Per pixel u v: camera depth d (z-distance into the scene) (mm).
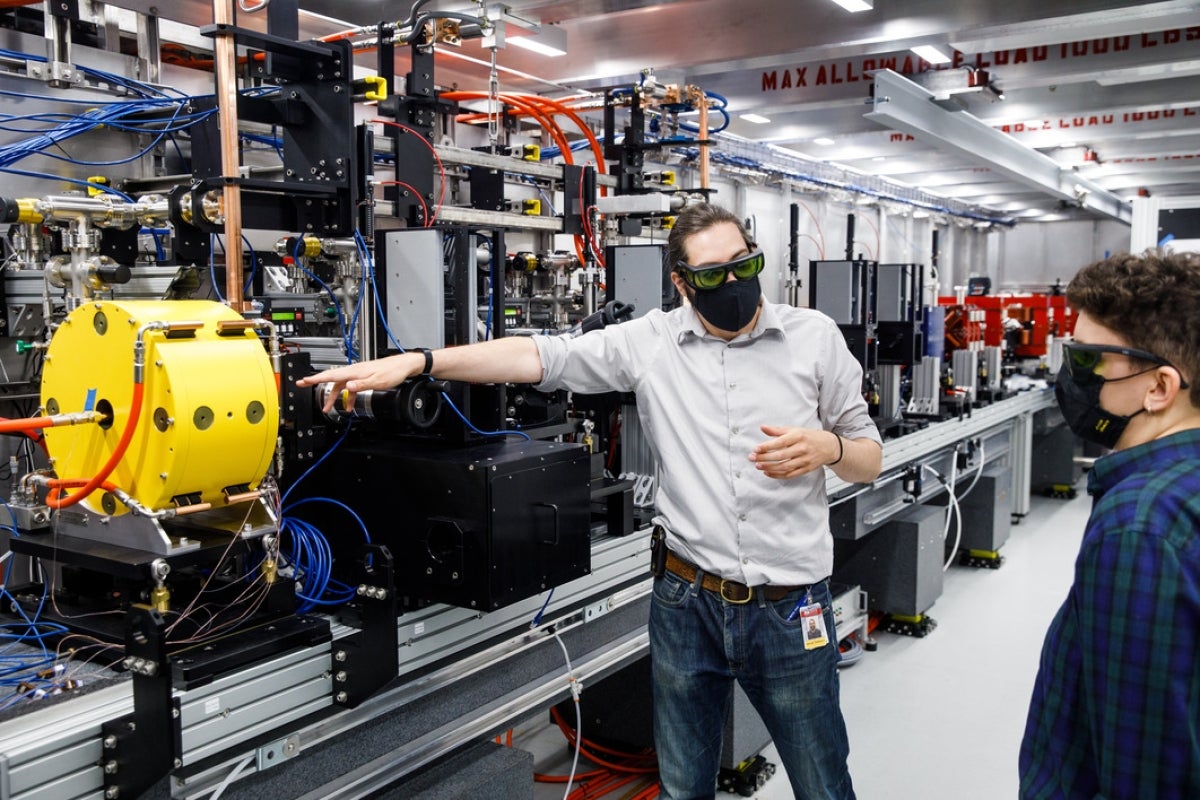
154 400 1355
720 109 4102
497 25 2689
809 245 6223
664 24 3699
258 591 1602
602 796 2891
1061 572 5102
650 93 3383
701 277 1660
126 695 1365
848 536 3646
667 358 1856
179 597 1618
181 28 2629
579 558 1852
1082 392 1068
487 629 1877
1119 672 928
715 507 1777
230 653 1409
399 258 1907
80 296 1854
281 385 1636
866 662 3889
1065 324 7684
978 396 5414
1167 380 999
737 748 2861
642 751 3076
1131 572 919
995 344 6355
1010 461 6098
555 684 2080
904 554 4098
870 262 4176
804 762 1799
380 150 2359
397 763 1702
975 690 3602
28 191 2232
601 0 3096
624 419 2840
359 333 1988
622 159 3406
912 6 3316
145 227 2090
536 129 3920
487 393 1895
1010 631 4230
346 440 1828
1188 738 910
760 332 1782
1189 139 6125
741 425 1772
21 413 2154
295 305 2393
